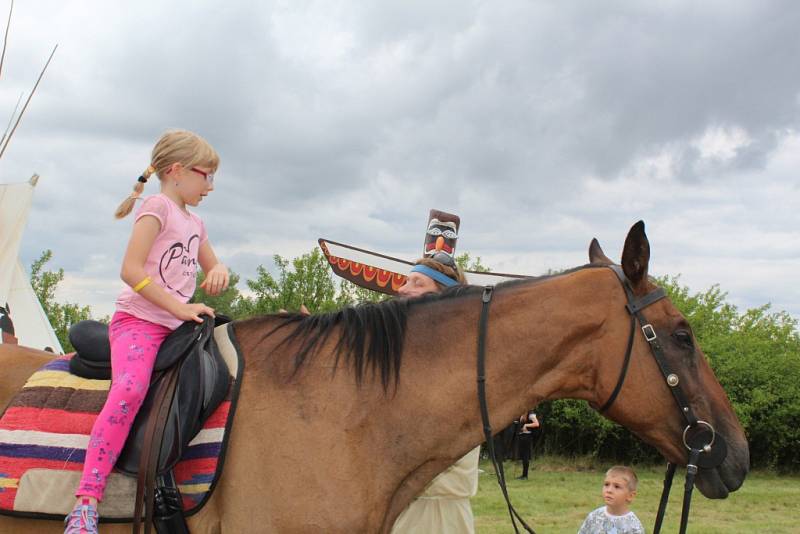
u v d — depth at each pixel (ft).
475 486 11.98
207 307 8.76
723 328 70.74
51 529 8.29
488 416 8.82
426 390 8.67
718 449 8.95
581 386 9.16
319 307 53.31
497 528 28.22
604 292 9.07
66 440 8.20
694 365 9.10
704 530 29.17
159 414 8.09
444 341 8.93
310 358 8.60
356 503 8.04
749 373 54.80
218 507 8.14
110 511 8.09
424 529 11.51
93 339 8.77
